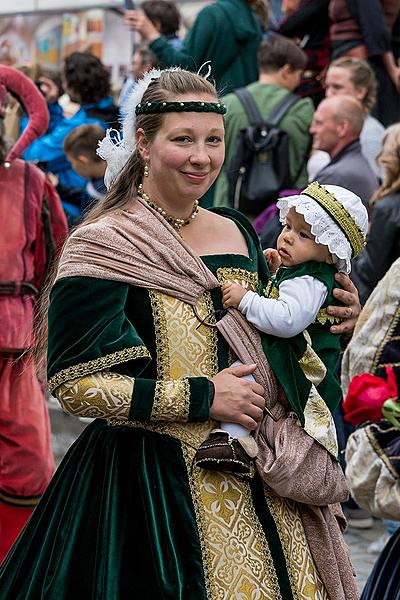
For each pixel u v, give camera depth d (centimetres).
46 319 368
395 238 611
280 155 695
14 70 546
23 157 804
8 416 524
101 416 319
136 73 761
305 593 328
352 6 801
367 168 669
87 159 750
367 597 431
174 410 318
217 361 331
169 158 326
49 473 531
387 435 415
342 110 662
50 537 328
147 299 328
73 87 799
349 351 432
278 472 323
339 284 346
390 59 809
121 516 321
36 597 322
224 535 321
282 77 719
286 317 328
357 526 664
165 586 311
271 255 372
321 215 334
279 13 980
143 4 794
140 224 333
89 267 324
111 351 317
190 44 770
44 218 546
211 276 334
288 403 335
